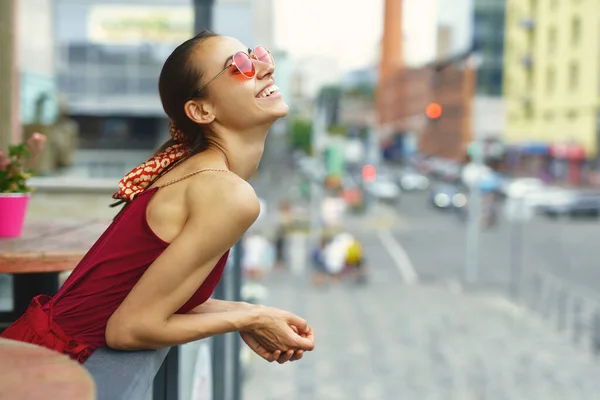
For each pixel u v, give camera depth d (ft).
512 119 200.44
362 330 47.62
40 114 28.94
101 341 4.83
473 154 71.56
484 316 52.60
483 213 119.34
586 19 167.84
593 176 166.61
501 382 36.19
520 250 90.38
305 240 75.36
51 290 8.95
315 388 35.17
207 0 18.93
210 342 12.65
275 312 5.23
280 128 190.70
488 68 222.69
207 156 4.92
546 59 184.24
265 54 5.22
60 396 3.11
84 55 50.52
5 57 18.04
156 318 4.48
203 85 4.95
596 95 165.58
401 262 81.76
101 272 4.80
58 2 49.14
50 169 25.96
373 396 34.14
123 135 50.19
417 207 152.97
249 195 4.61
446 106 270.46
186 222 4.67
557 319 51.19
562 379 36.70
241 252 18.01
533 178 188.85
